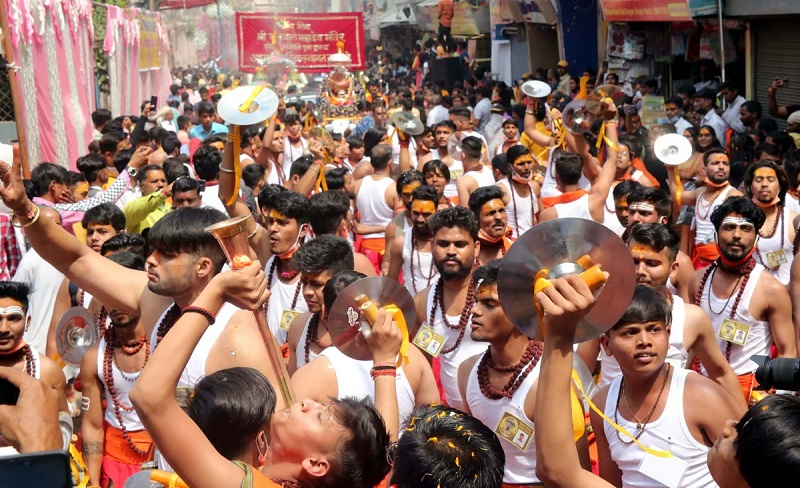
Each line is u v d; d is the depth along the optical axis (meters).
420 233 7.49
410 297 4.08
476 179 10.74
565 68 20.22
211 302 2.69
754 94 15.54
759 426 2.44
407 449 2.75
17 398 3.27
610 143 8.27
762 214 5.89
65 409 4.99
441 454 2.70
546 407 2.51
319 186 9.72
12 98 10.97
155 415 2.56
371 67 39.41
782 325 5.87
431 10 33.66
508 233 7.72
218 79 29.39
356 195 10.57
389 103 24.36
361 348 4.05
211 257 3.68
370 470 2.85
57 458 1.67
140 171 8.76
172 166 9.28
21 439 3.18
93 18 19.55
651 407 4.03
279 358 3.29
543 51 24.34
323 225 7.38
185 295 3.71
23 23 12.12
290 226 6.12
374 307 3.58
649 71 18.27
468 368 4.68
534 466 4.35
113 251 6.03
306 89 27.53
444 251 5.44
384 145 10.38
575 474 2.55
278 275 6.23
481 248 7.17
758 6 13.79
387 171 10.41
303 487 2.79
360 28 24.50
